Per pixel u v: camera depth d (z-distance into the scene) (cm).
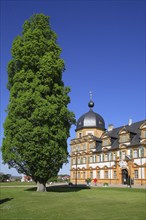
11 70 4259
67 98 4103
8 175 11400
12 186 6044
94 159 7788
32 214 1767
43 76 3966
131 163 6353
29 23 4347
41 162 3697
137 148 6303
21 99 3797
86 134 8638
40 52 4084
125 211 1898
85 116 8844
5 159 3862
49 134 3753
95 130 8612
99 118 8838
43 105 3772
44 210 1964
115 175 6894
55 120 3822
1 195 3384
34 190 4394
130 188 4741
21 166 3956
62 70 4212
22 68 4056
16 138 3741
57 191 4134
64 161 3884
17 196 3209
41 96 3897
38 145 3666
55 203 2434
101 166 7444
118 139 7175
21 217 1648
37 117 3703
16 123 3766
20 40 4131
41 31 4184
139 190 4206
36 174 3806
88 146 8138
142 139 6219
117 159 6831
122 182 6631
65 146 3975
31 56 4009
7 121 3856
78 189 4697
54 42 4256
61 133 3875
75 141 8775
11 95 4000
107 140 7406
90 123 8669
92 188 5012
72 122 4138
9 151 3816
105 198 2920
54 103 3916
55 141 3809
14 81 4072
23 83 3912
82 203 2427
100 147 7781
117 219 1575
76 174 7688
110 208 2066
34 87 3869
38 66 3994
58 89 4044
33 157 3666
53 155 3778
